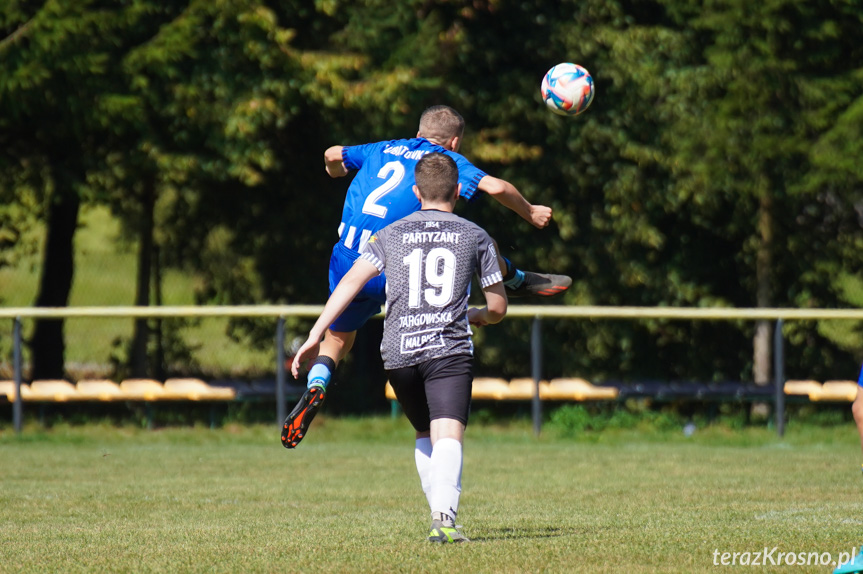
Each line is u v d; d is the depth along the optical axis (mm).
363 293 20141
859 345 60469
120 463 35312
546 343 60000
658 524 19906
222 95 49844
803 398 50844
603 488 27516
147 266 56938
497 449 40844
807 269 58875
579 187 59469
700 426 51844
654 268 60531
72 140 51875
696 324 61062
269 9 52281
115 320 78000
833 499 24484
